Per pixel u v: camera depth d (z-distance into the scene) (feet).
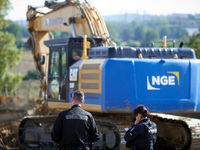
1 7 125.70
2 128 69.62
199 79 48.32
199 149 42.29
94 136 30.09
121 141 43.65
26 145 57.52
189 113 51.08
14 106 105.70
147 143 29.66
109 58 46.68
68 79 50.21
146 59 46.75
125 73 45.50
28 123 57.93
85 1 62.75
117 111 45.50
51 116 53.26
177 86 47.29
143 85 46.06
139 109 30.55
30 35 72.74
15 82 132.46
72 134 29.09
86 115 29.66
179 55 50.24
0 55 125.18
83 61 48.78
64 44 51.62
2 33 126.72
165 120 45.73
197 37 112.57
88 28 60.08
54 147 54.08
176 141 44.55
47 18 69.21
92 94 46.68
